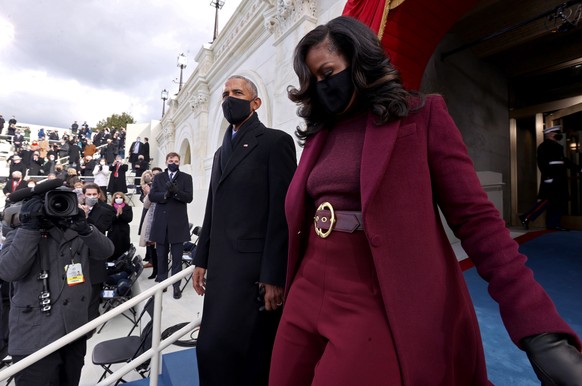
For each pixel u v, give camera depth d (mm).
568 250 3928
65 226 2164
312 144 1032
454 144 766
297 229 1008
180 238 4215
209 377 1402
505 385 1579
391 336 729
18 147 18000
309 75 968
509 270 644
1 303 3320
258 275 1436
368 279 796
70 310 2170
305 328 891
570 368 525
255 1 6215
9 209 2633
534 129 7441
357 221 823
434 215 801
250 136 1617
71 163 14750
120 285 4676
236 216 1500
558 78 6652
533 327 575
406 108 780
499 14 5270
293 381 907
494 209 724
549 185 5668
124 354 2826
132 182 15242
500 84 6805
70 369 2195
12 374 1686
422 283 744
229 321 1397
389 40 3166
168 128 15180
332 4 4082
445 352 724
